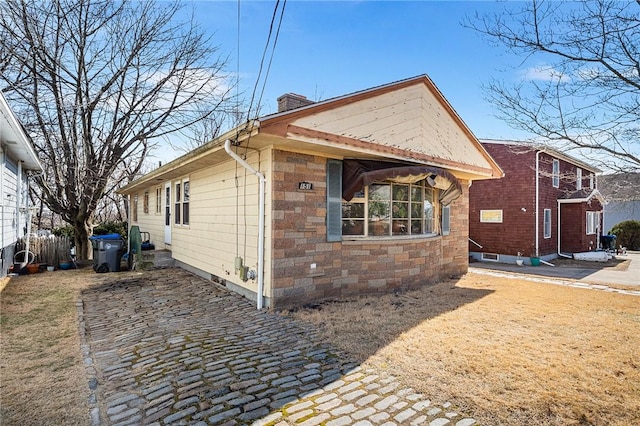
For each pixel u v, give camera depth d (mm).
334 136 5793
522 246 14453
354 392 3146
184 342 4414
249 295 6660
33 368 3730
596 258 15203
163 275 9422
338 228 6715
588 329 4938
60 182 13023
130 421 2752
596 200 17250
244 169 6871
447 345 4266
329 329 4875
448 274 9547
